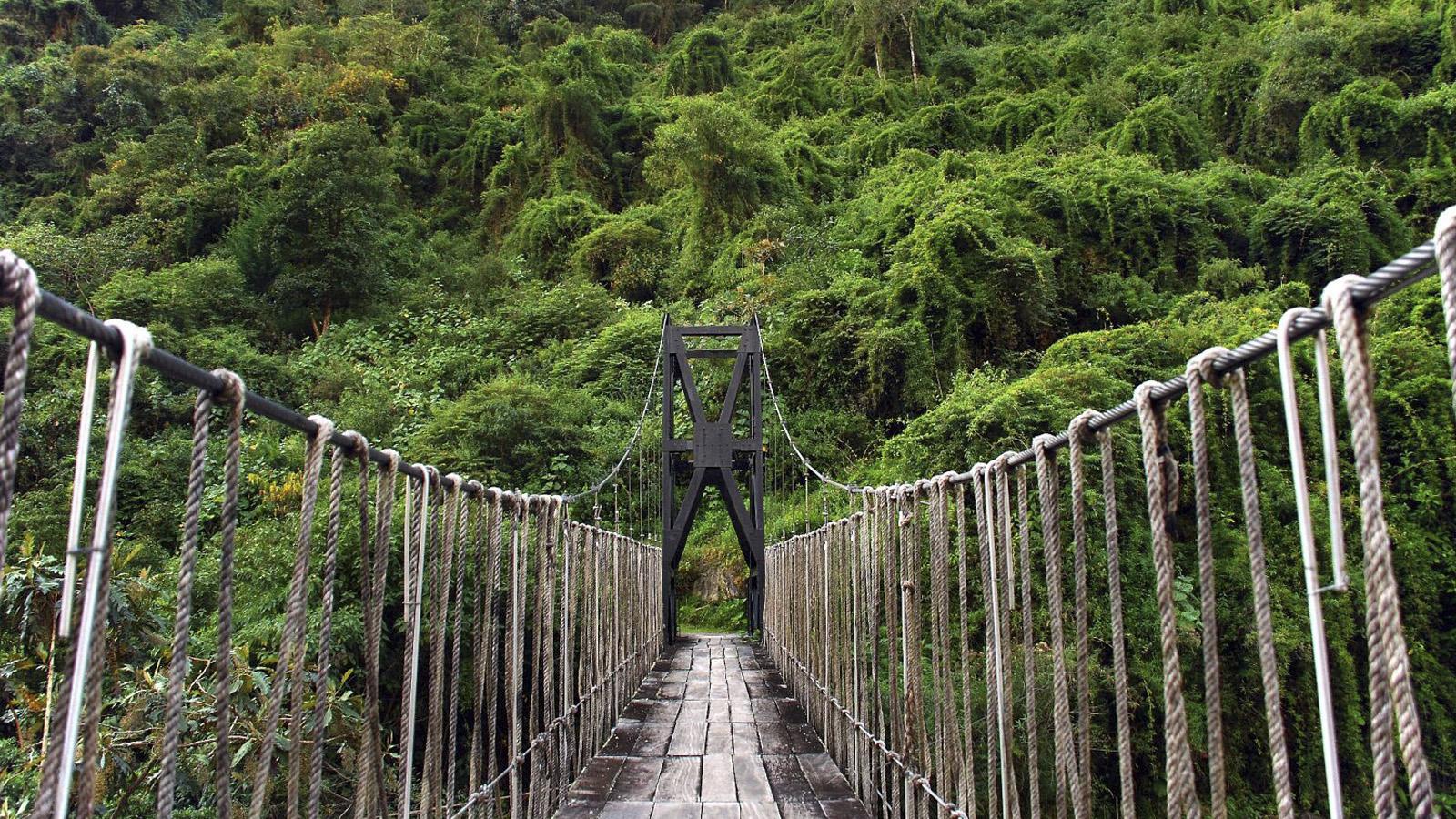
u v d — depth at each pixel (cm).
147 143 2422
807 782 395
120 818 341
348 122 2095
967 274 1533
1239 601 709
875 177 2423
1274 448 841
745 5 4341
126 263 1895
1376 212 1716
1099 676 600
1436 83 2122
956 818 230
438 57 3544
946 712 246
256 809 131
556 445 1233
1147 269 1727
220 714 116
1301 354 883
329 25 3709
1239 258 1772
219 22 3797
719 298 1858
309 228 1936
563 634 373
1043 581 611
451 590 504
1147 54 2952
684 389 1157
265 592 552
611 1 4459
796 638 597
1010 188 1805
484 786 249
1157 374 1062
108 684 371
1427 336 1052
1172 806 118
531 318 1912
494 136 2973
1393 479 921
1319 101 2159
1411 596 864
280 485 740
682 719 536
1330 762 88
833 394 1541
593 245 2252
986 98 2947
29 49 3028
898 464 1016
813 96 3181
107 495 91
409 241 2444
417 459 1184
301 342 1900
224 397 116
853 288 1611
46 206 2353
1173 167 2206
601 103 2994
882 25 3366
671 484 1126
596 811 350
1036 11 3756
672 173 2328
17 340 77
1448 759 775
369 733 163
